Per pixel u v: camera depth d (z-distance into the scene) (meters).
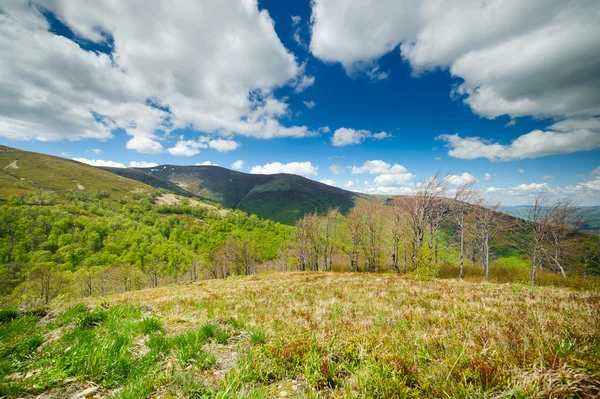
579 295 12.10
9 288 83.81
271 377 4.60
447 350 5.24
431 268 24.92
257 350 5.53
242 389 3.82
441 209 30.19
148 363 4.79
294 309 10.64
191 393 3.90
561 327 5.96
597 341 4.82
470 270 37.38
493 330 6.31
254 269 95.12
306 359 4.88
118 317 7.79
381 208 50.12
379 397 3.70
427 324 7.50
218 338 6.24
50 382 4.06
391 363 4.51
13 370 4.47
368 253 51.97
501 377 3.83
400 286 17.02
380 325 7.57
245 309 11.30
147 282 92.25
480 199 30.84
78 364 4.52
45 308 9.59
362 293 14.41
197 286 31.75
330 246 62.28
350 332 6.71
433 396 3.64
